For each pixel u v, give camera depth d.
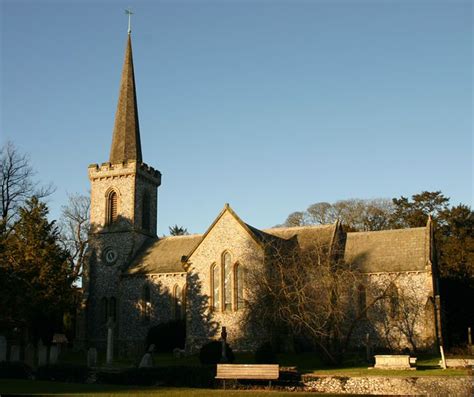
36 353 46.34
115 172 70.94
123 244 69.19
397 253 57.12
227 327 53.31
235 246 54.28
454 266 66.88
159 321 63.66
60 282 54.69
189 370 37.88
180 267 64.38
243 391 33.09
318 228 61.12
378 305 54.69
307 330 44.03
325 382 35.59
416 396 32.31
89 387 34.88
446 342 57.97
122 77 75.94
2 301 47.62
